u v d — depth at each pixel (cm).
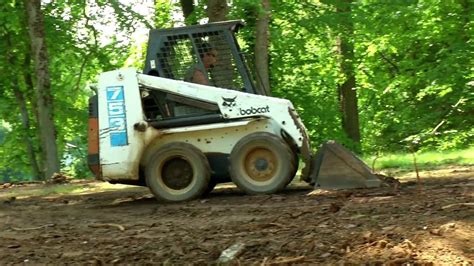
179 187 1224
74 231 920
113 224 954
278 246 720
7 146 3167
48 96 2161
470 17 2511
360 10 2456
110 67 2695
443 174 1397
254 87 1269
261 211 999
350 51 2869
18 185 1917
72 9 2603
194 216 1006
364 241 703
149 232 878
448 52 2606
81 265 702
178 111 1248
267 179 1213
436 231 707
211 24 1285
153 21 2688
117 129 1230
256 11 2025
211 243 768
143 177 1267
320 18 2453
